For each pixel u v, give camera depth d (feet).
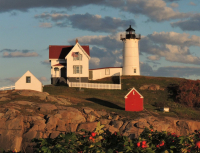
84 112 147.64
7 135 120.88
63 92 219.61
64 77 262.67
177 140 51.98
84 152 47.96
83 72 258.37
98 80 275.59
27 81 195.83
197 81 229.86
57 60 269.23
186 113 182.19
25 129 125.18
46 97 169.89
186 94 214.69
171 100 216.95
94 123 135.85
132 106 166.61
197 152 49.11
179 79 267.80
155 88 238.07
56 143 49.26
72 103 171.32
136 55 289.33
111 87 240.12
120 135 57.72
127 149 48.34
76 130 134.00
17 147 117.60
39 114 135.95
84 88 236.43
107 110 158.71
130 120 140.67
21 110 137.39
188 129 145.79
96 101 191.11
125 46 290.15
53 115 135.85
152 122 138.62
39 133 121.80
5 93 180.65
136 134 128.26
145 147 48.96
